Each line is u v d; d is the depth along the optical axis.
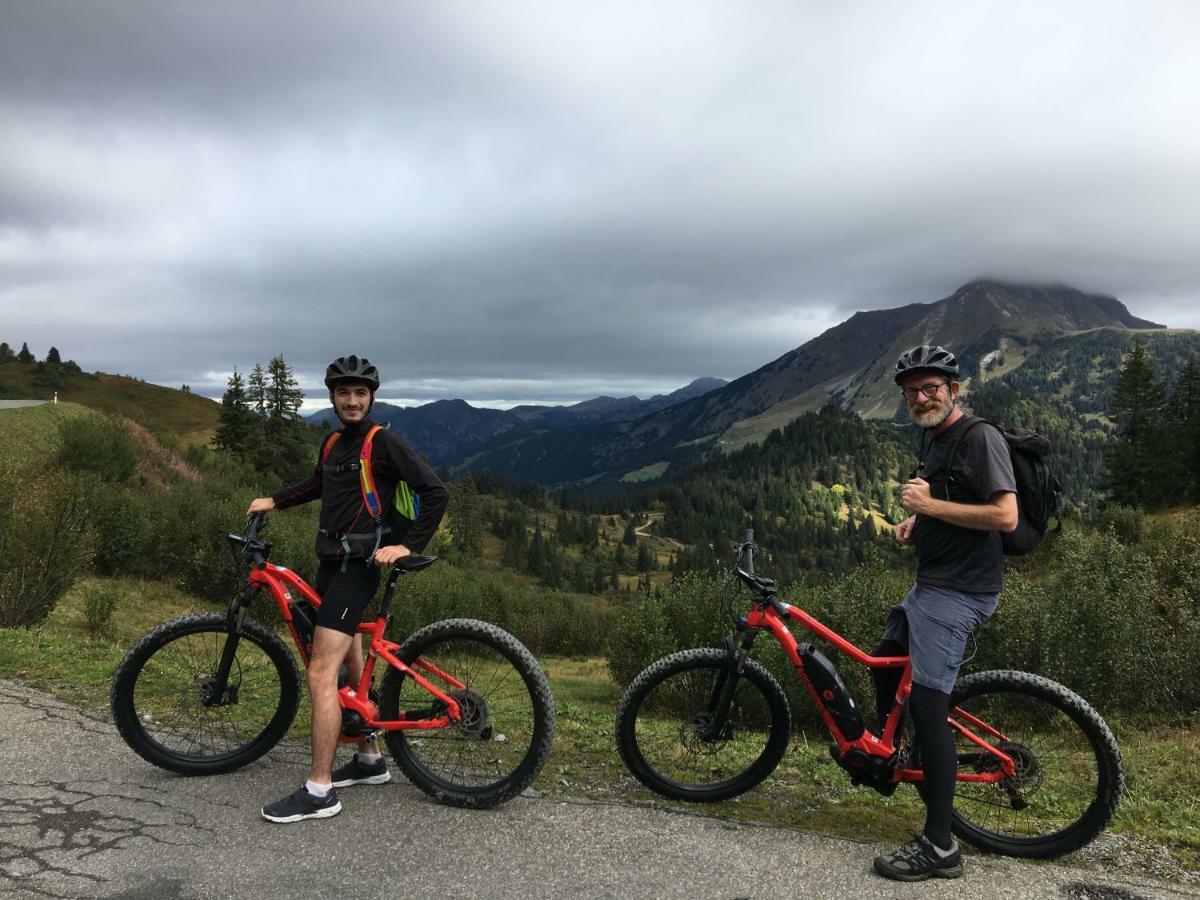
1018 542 3.44
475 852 3.35
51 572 10.60
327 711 3.68
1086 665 8.59
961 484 3.42
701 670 4.14
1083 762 3.71
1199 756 5.62
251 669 4.32
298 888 2.99
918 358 3.54
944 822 3.34
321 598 4.00
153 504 24.08
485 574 54.12
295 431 77.88
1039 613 9.13
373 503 3.86
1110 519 25.81
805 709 9.83
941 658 3.44
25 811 3.54
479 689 3.99
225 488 36.47
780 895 3.07
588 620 33.19
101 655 6.66
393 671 4.00
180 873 3.07
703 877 3.19
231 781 4.03
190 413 158.50
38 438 33.41
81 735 4.54
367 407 3.99
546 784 4.18
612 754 4.79
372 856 3.28
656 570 184.25
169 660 4.26
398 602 24.66
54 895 2.87
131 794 3.79
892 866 3.24
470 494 133.50
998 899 3.10
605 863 3.28
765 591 4.00
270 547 4.25
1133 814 4.13
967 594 3.46
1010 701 3.74
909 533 3.84
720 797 4.09
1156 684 8.29
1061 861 3.54
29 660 6.21
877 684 3.91
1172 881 3.32
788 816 3.91
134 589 20.55
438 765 4.14
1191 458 55.16
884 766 3.71
